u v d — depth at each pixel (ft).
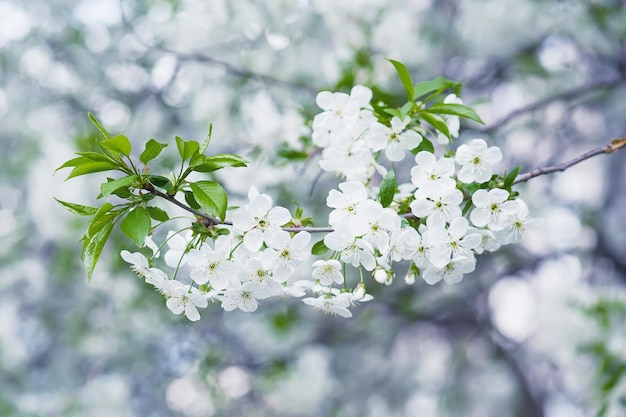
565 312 5.27
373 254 2.88
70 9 5.57
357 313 6.69
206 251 2.86
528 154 6.28
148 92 5.60
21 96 5.95
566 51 5.78
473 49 5.62
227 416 6.26
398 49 4.77
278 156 3.73
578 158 3.08
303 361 6.84
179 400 6.31
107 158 2.83
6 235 5.97
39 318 6.36
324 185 4.92
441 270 2.94
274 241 2.85
